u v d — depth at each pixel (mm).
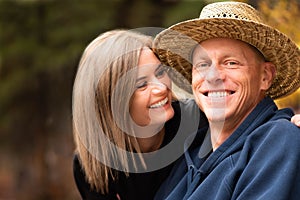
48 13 11117
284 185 2869
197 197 3199
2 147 13289
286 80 3586
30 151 13273
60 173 13039
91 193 4125
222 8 3379
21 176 13531
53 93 12375
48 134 12875
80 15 10930
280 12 4957
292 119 3145
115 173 3938
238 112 3322
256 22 3180
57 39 11031
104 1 10891
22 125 12867
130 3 10859
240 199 2947
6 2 11125
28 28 11305
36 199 13172
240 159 3129
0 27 11312
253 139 3188
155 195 3803
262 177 2945
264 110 3348
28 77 11859
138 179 3930
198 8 9680
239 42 3301
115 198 4094
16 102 12445
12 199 13508
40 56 11156
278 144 3023
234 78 3277
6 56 11398
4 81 11984
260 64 3387
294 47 3330
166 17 9938
